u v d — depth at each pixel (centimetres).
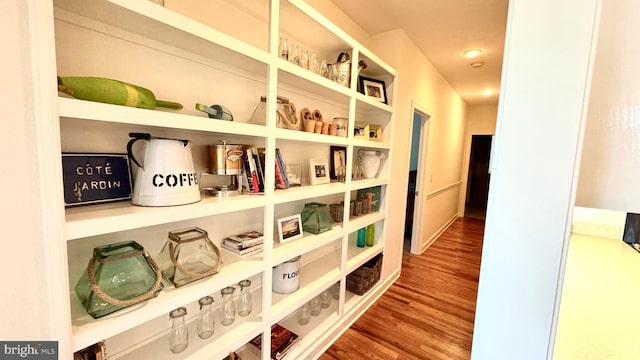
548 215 51
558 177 49
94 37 96
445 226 509
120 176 103
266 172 130
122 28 100
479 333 60
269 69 125
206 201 112
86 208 91
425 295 263
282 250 150
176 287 105
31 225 70
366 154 242
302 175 198
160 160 97
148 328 124
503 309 56
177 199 100
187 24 94
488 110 574
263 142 162
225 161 126
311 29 165
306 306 191
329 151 224
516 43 52
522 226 53
